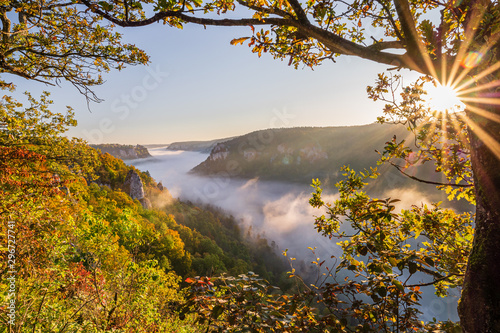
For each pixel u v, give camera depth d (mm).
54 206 4758
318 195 3320
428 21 1379
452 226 3059
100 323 3744
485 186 1309
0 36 4980
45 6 4734
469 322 1305
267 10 1618
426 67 1367
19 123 8992
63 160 9812
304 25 1586
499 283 1188
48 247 3934
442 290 3074
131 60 6145
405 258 2180
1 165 4078
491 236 1260
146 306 5102
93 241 6266
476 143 1372
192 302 2344
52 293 3584
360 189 3164
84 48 5777
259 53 1964
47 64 6082
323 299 2393
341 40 1560
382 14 1996
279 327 2201
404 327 2230
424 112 2590
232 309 2238
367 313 2299
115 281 5117
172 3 1716
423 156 2959
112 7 1899
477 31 1238
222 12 1925
